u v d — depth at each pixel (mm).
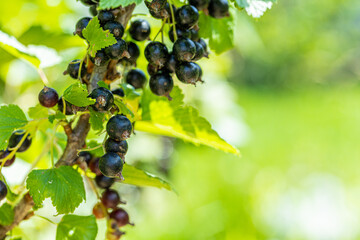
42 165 634
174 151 1618
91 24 522
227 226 1522
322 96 4320
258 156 2117
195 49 535
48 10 849
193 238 1465
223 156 1935
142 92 588
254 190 1758
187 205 1617
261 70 4945
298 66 5125
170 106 578
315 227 1588
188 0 553
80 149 546
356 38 5250
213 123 1183
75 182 530
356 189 1913
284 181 1942
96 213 574
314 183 1982
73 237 550
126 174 560
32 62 590
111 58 527
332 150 2541
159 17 537
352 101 3857
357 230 1580
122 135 515
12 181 675
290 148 2461
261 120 2953
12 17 857
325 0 4777
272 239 1517
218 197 1641
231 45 600
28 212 553
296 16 4578
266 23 3758
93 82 544
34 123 553
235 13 596
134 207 1615
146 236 1438
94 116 527
